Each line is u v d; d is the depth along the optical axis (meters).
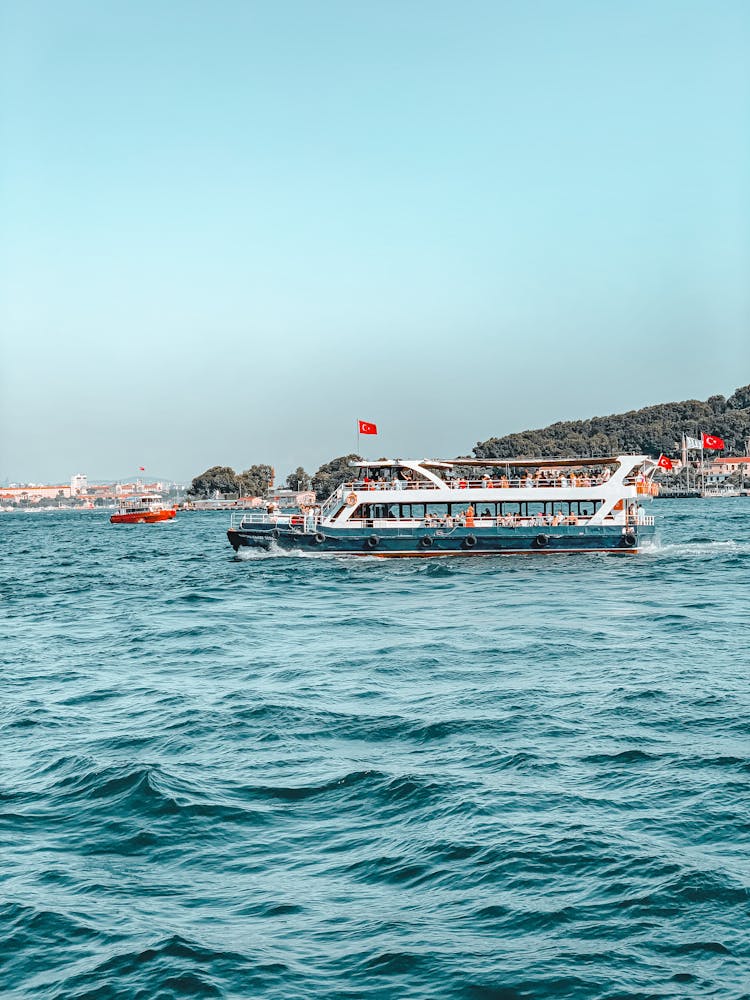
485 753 26.42
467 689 34.69
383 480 84.06
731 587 64.62
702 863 18.89
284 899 18.09
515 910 17.45
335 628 50.50
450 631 48.44
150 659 42.84
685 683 34.38
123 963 15.97
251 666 40.53
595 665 38.66
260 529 86.38
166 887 18.69
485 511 82.31
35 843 20.83
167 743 28.12
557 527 81.38
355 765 25.56
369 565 79.62
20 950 16.47
